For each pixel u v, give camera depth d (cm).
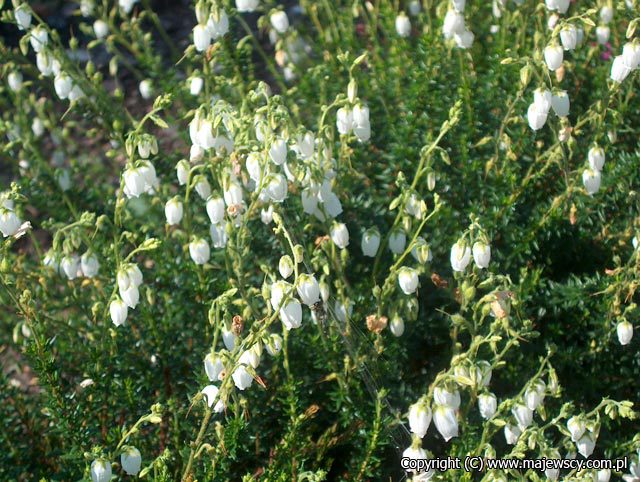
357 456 73
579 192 78
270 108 68
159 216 84
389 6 89
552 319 78
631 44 74
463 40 79
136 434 72
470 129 81
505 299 68
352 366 73
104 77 106
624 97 83
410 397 74
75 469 71
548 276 80
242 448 71
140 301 77
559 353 75
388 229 79
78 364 76
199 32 76
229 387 67
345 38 90
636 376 77
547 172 80
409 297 71
